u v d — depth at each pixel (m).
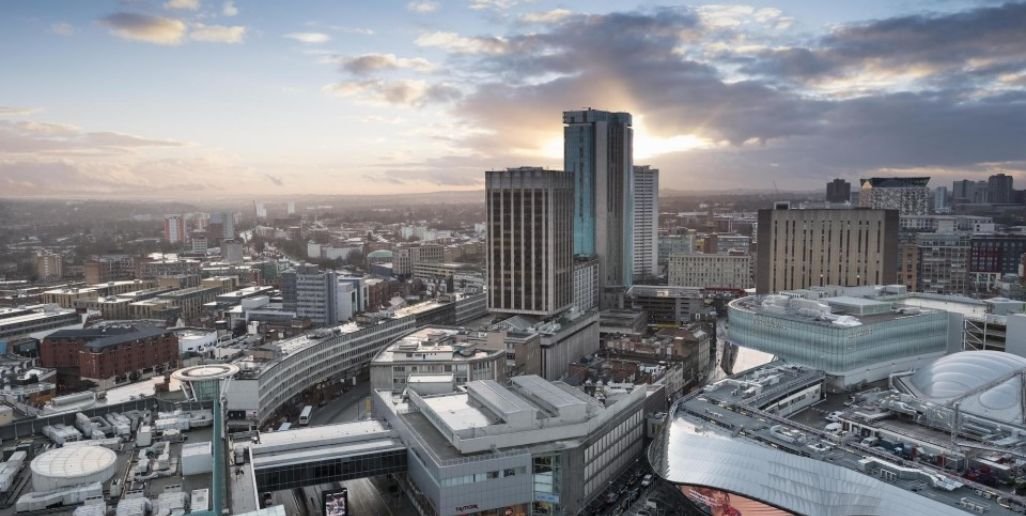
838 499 154.75
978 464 165.25
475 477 186.12
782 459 165.88
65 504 136.12
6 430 174.62
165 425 174.12
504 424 199.00
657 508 199.50
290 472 195.00
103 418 184.12
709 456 178.00
